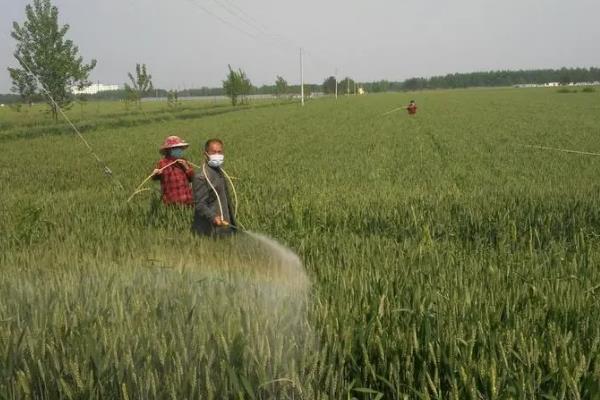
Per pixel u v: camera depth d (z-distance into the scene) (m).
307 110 69.44
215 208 6.84
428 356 3.31
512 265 5.50
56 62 37.66
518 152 20.20
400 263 5.42
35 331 3.42
